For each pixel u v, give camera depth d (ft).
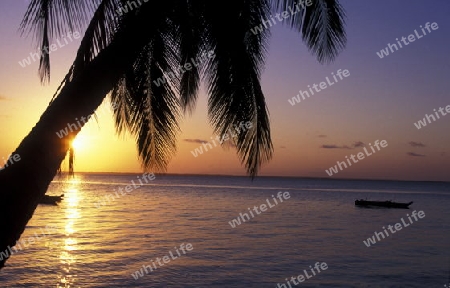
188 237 130.82
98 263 90.68
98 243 115.75
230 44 20.93
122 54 15.02
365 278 84.94
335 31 22.99
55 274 80.48
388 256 107.86
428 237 144.15
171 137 24.08
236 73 22.04
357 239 135.54
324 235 143.13
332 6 22.63
